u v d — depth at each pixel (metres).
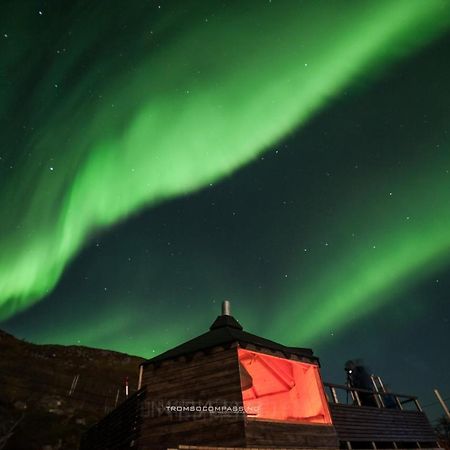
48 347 29.12
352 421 12.24
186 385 9.17
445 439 18.89
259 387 12.06
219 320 11.89
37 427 16.56
